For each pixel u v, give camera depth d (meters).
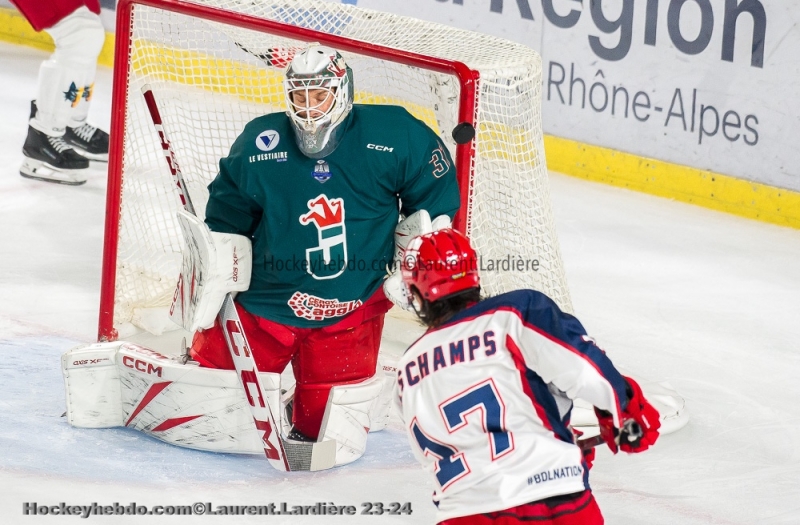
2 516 11.27
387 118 12.23
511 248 15.20
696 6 23.72
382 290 12.70
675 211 24.23
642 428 8.45
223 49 17.30
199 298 12.12
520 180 14.84
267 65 16.33
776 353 16.89
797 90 22.45
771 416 14.70
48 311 17.73
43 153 24.34
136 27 15.13
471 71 13.05
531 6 26.91
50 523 11.19
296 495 12.11
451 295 8.72
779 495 12.48
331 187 12.04
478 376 8.41
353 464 13.04
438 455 8.61
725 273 20.44
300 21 16.61
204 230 11.85
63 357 13.34
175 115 17.14
